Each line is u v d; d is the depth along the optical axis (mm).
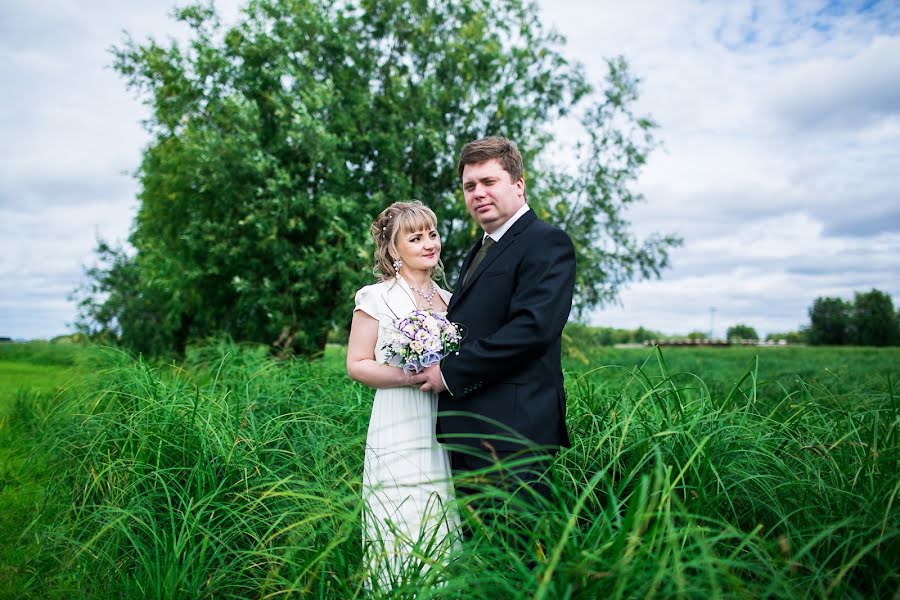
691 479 2191
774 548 1631
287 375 5113
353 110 10336
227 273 10727
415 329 2273
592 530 1738
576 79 11172
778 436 2717
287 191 9828
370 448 2465
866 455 2258
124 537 2420
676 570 1323
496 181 2385
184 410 3109
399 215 2598
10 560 2502
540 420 2223
